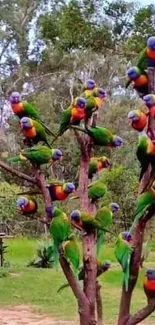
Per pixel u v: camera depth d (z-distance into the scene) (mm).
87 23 9578
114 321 5926
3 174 13891
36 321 6105
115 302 6984
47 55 24406
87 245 1943
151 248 11711
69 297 7469
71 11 9602
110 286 8102
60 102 23062
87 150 2018
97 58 21500
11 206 13930
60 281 8836
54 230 1866
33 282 8727
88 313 1886
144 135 1782
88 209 2004
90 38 9617
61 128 2008
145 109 1967
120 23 11344
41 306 6922
